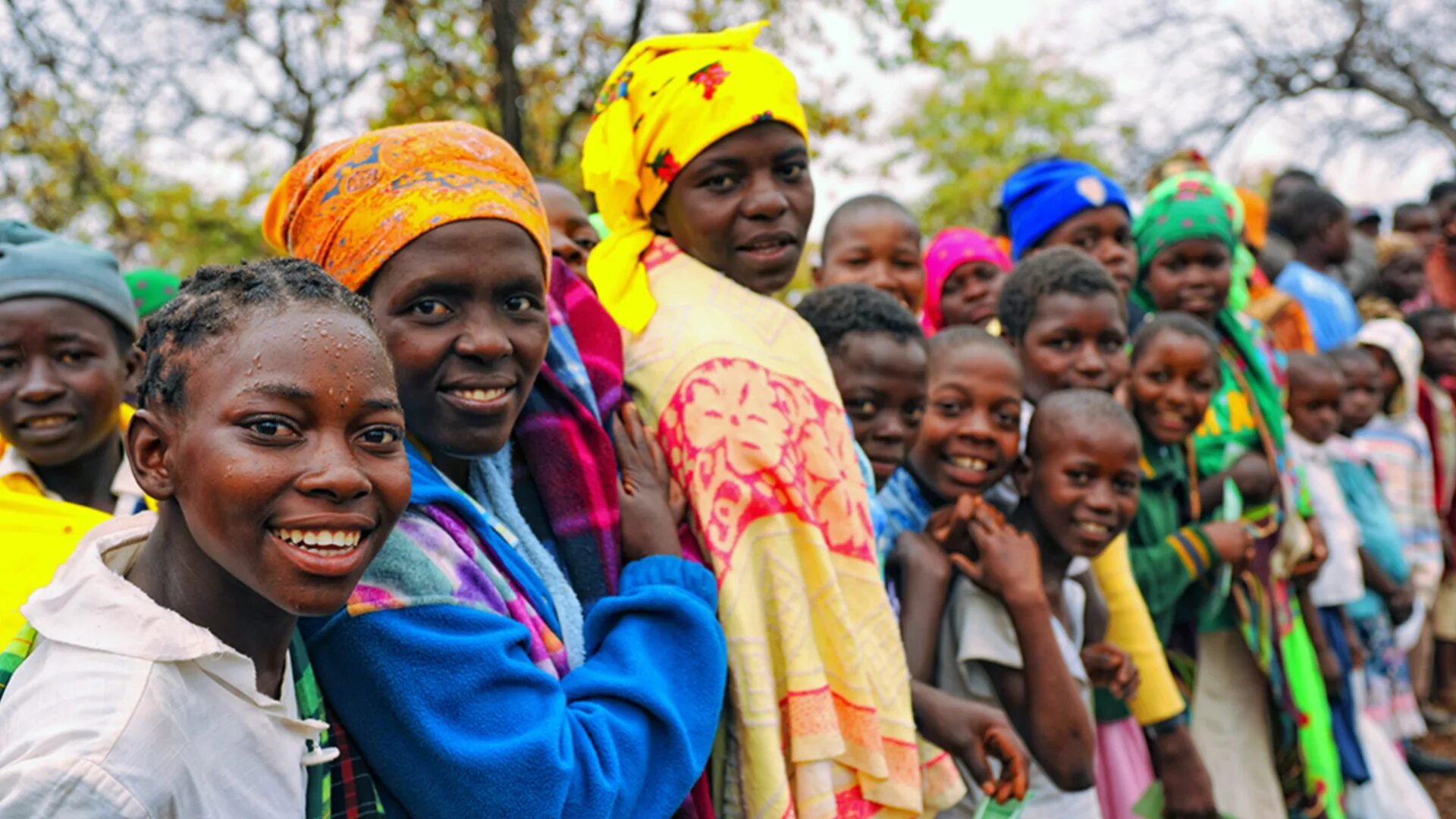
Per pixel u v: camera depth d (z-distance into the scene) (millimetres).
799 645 2146
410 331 1789
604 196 2500
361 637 1662
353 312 1478
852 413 2676
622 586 2008
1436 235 8688
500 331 1814
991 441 2854
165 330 1454
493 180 1854
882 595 2301
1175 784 3250
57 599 1456
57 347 2455
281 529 1381
